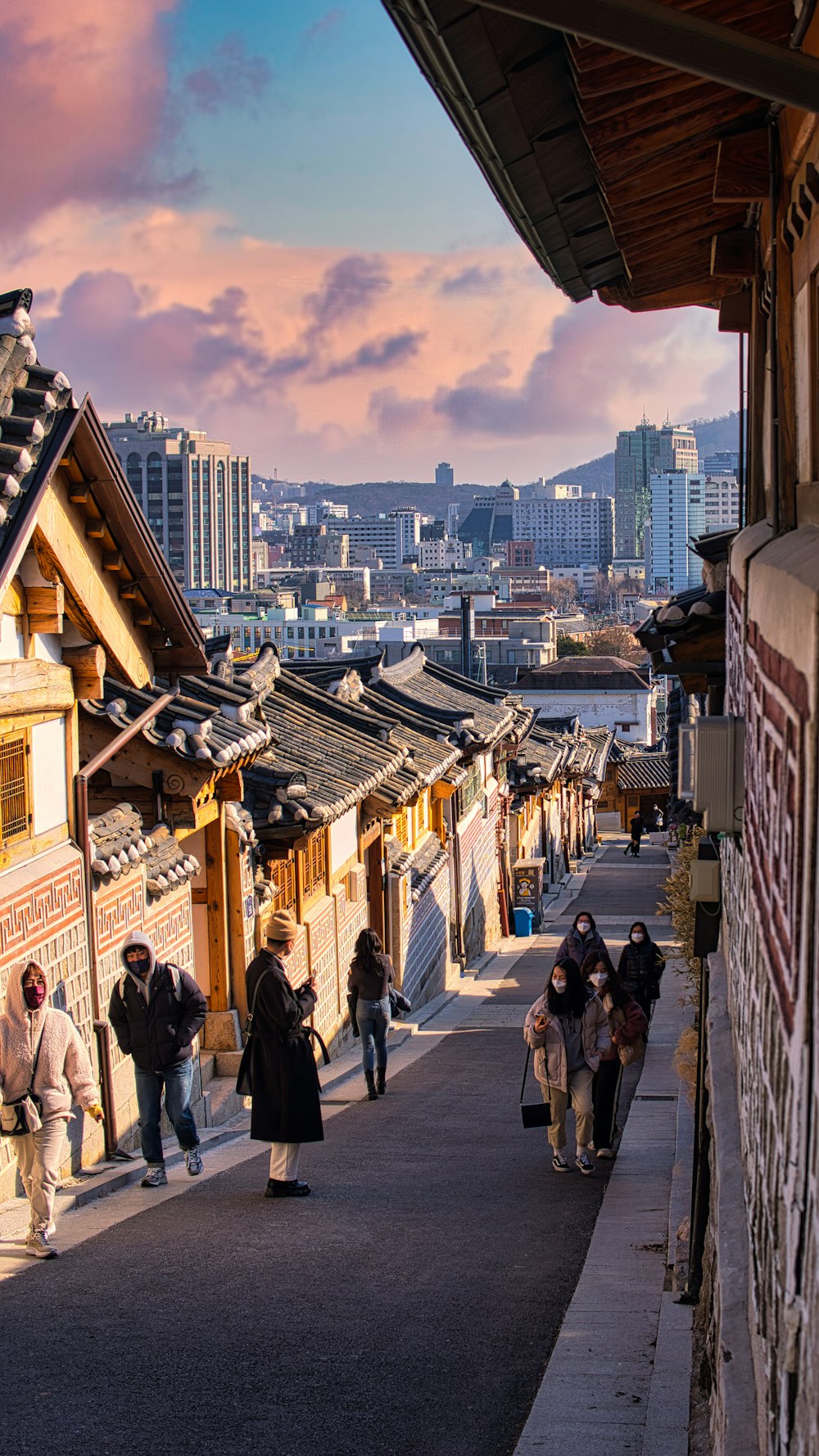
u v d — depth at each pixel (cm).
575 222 705
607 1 244
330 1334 686
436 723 2791
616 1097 1142
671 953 1409
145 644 1182
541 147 572
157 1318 705
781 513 501
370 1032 1482
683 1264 764
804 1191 247
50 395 896
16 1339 670
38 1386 610
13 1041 801
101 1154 1083
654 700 8831
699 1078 809
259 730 1405
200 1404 592
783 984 291
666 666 945
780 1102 299
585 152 595
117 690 1268
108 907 1122
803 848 246
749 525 725
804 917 246
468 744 2806
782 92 249
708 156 606
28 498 881
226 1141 1259
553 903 4234
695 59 248
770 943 331
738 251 732
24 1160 813
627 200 651
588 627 14175
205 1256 823
